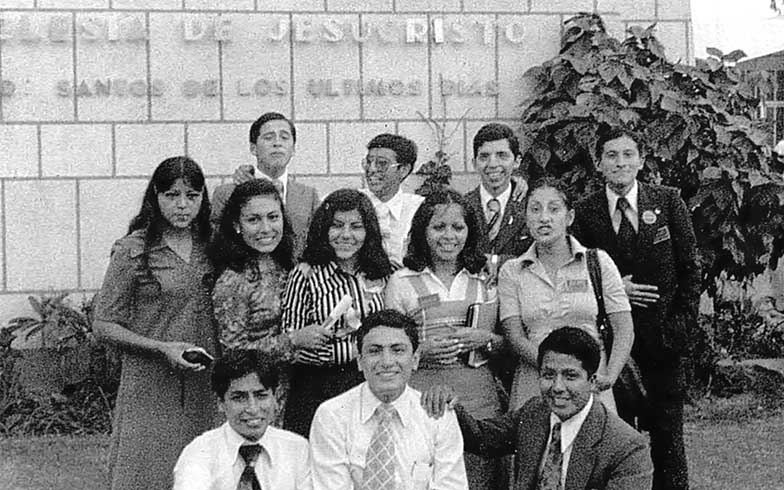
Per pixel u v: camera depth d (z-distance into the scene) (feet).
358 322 17.34
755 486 23.29
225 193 22.04
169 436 17.26
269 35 28.71
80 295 28.27
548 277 18.17
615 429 15.93
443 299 17.89
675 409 20.88
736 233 28.89
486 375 18.07
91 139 28.22
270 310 17.29
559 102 28.78
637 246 20.26
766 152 29.53
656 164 28.53
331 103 28.99
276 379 15.84
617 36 30.32
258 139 22.26
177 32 28.43
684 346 20.63
